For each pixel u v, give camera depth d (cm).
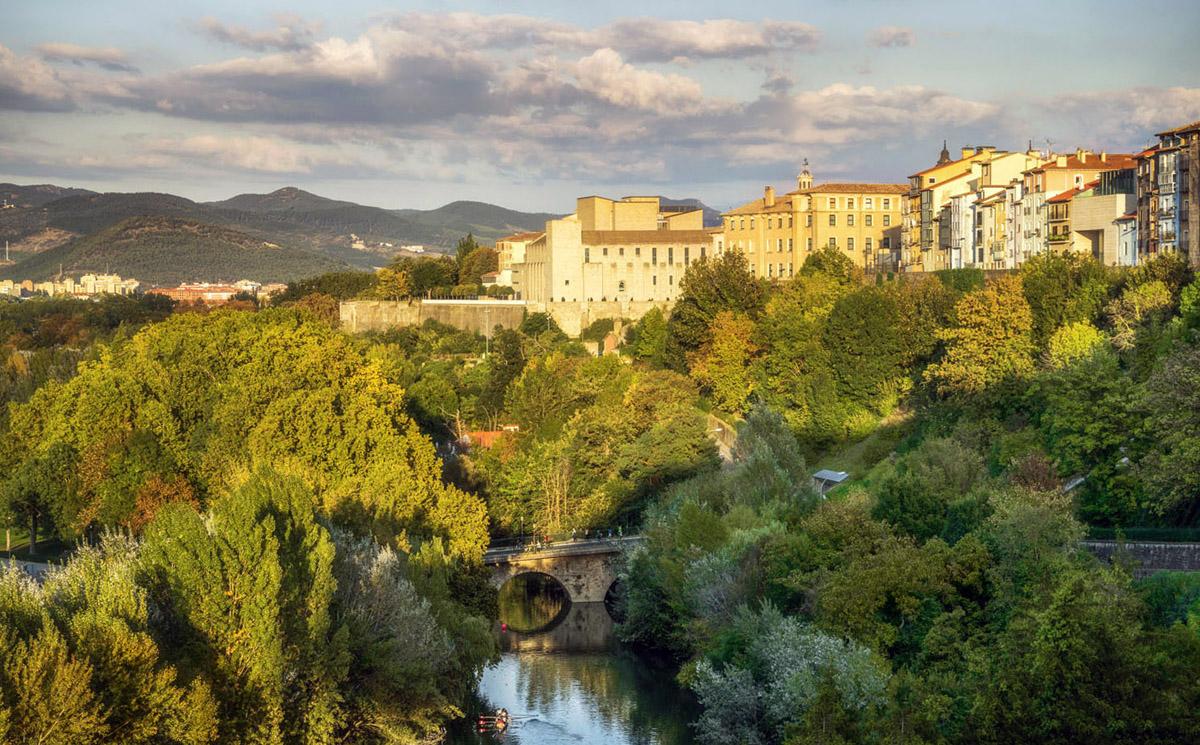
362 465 14212
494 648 11962
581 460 19300
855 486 16450
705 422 19025
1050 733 7369
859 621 10081
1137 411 12419
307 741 9175
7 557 16238
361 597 10269
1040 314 17462
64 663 7550
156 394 16488
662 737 11612
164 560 9294
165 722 8069
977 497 11506
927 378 18350
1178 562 10688
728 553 12275
